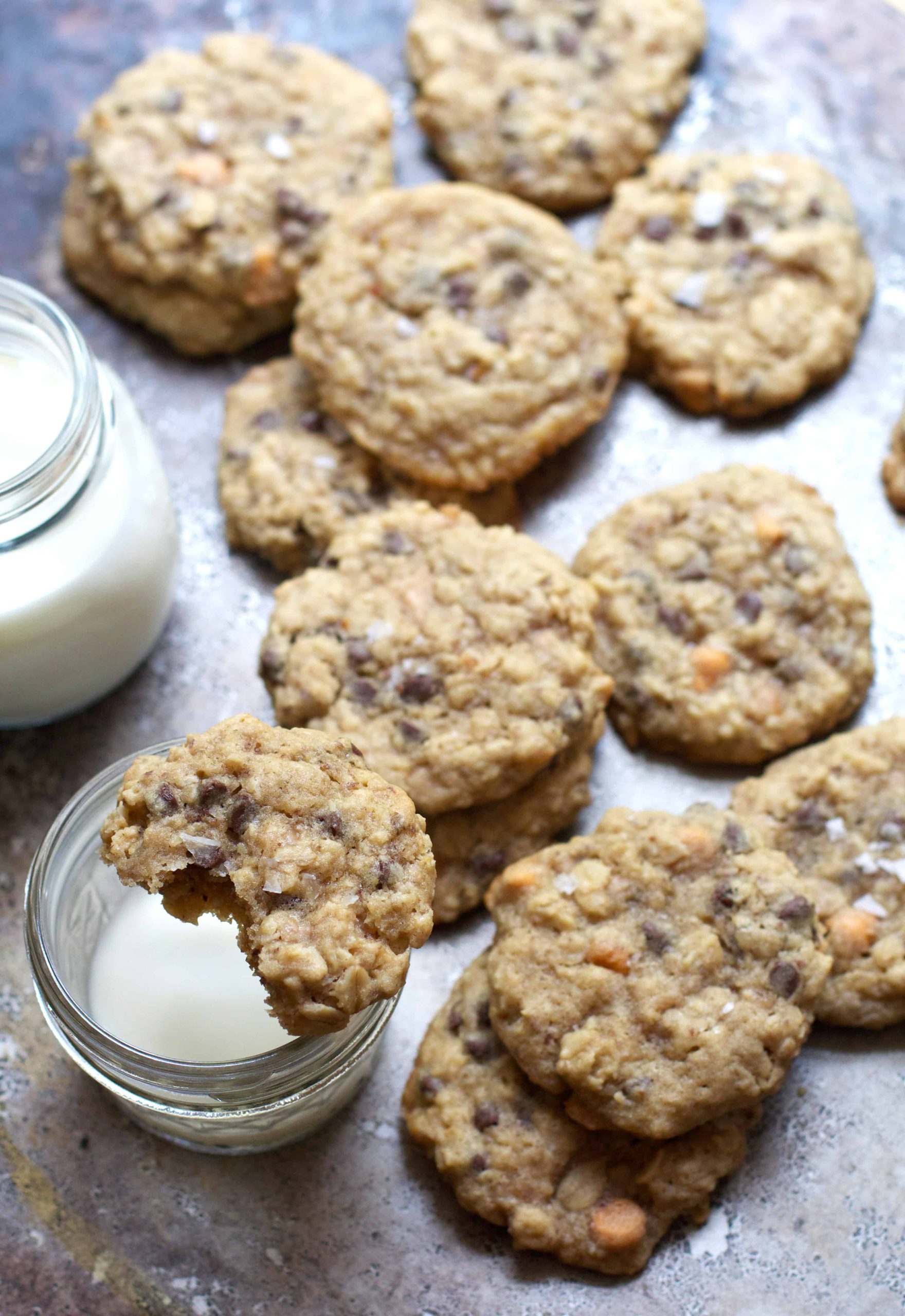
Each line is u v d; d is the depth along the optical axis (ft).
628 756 1.70
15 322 1.61
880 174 1.84
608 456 1.78
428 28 1.83
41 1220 1.59
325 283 1.71
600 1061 1.51
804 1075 1.61
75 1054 1.49
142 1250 1.58
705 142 1.85
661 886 1.55
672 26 1.83
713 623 1.67
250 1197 1.59
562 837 1.67
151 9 1.89
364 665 1.62
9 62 1.88
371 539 1.66
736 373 1.75
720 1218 1.57
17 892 1.67
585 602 1.64
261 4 1.89
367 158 1.79
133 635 1.67
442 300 1.71
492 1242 1.58
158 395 1.81
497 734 1.60
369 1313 1.56
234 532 1.74
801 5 1.88
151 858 1.42
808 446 1.77
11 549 1.56
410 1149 1.61
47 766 1.70
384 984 1.40
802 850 1.62
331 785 1.44
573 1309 1.55
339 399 1.70
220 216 1.76
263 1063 1.43
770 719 1.65
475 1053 1.57
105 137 1.78
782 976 1.53
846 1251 1.56
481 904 1.66
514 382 1.69
